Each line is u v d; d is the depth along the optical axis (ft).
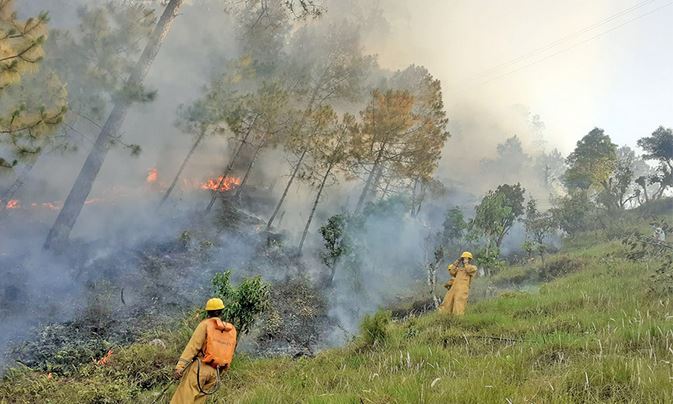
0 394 24.16
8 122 25.07
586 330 24.36
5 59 22.29
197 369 17.49
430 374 19.61
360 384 19.16
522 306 34.99
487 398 14.84
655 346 19.26
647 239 44.98
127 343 33.55
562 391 15.06
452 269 36.88
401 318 50.14
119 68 47.85
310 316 48.08
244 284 29.78
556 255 69.97
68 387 25.25
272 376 24.70
